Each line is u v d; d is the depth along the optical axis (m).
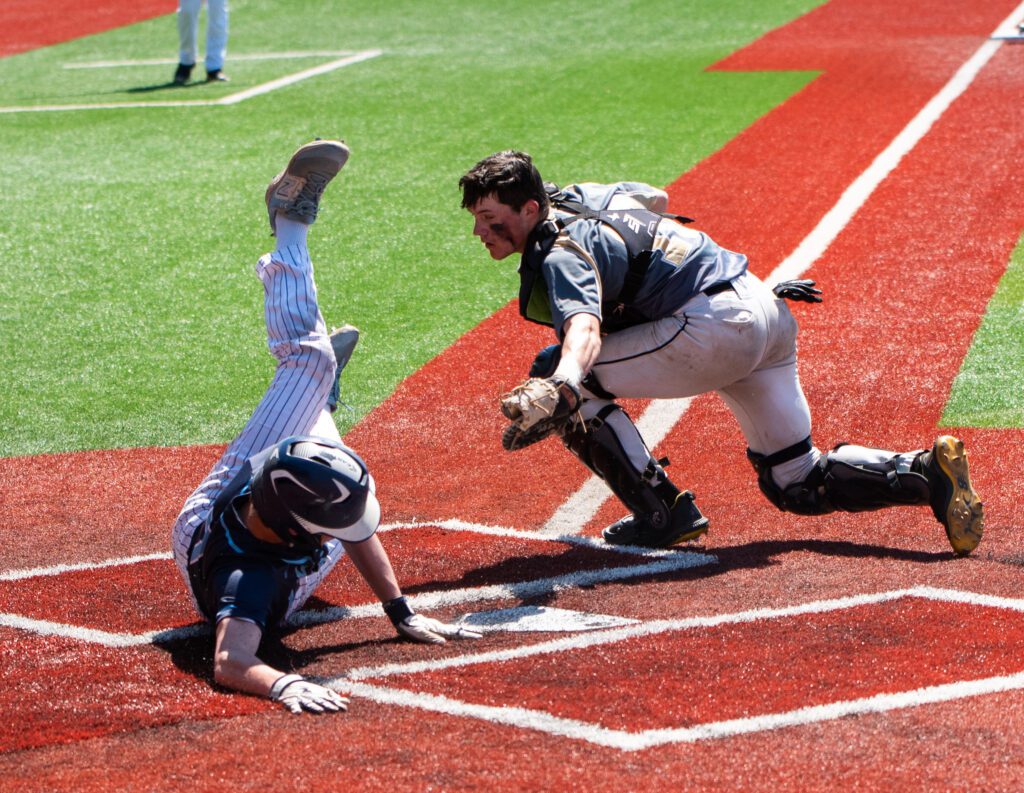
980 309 26.61
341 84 52.22
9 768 11.80
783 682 12.92
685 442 21.23
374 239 33.53
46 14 73.25
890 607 14.66
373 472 20.73
